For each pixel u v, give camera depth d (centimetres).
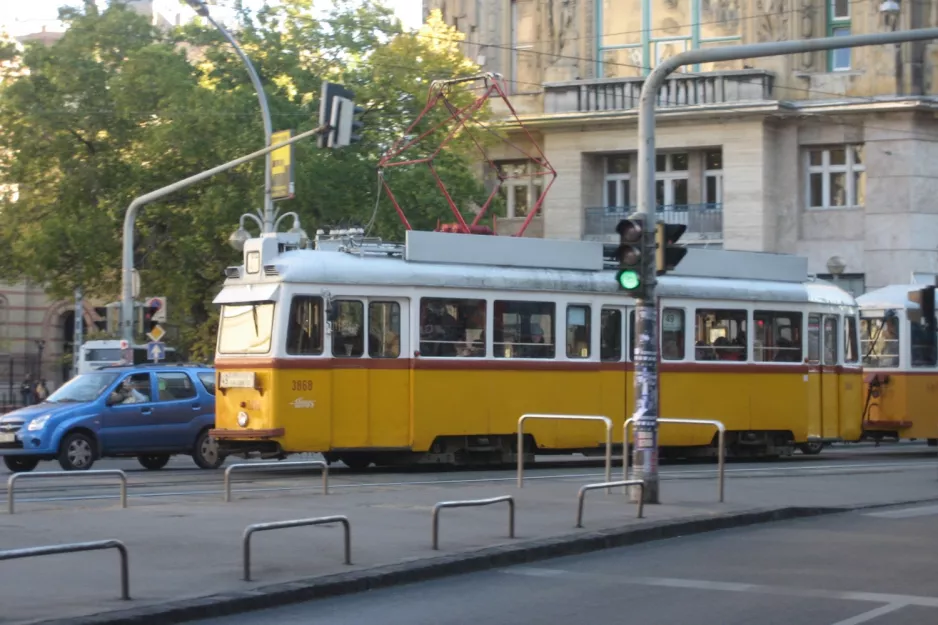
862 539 1481
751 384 2703
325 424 2200
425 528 1426
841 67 4575
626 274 1669
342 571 1144
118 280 4209
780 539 1482
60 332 6512
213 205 3744
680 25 4731
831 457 3034
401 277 2280
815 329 2842
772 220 4578
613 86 4709
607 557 1341
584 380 2470
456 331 2331
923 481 2180
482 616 1025
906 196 4450
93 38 3981
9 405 5228
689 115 4572
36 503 1709
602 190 4853
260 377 2188
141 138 3912
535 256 2455
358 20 4150
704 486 1948
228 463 2625
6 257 4134
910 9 4422
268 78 4012
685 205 4725
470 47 5009
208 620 990
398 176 3934
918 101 4381
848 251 4547
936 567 1274
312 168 3766
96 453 2388
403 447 2264
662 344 2586
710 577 1216
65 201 3950
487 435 2372
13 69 4116
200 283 4134
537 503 1677
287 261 2217
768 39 4597
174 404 2483
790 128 4591
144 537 1330
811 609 1053
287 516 1512
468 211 4134
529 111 4912
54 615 927
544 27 4903
